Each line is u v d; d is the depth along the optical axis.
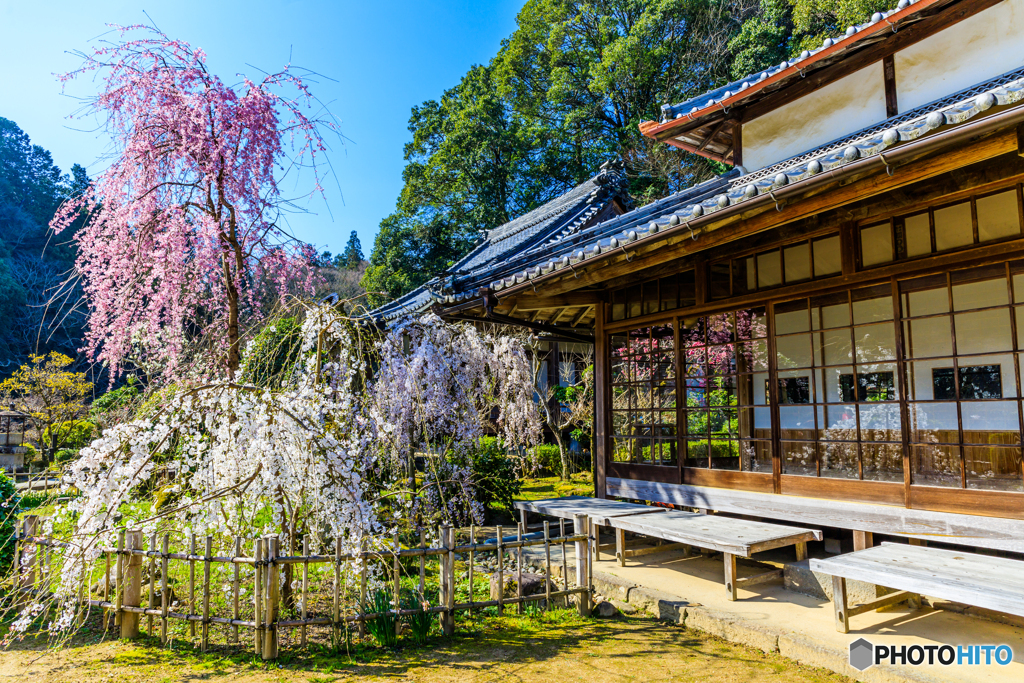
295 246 6.26
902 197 3.59
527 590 4.07
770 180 3.18
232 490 3.40
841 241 3.95
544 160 25.06
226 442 3.48
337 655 3.01
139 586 3.32
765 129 6.01
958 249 3.33
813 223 4.12
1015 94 2.24
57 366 13.96
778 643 3.04
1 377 27.59
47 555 3.38
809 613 3.42
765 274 4.57
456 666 2.86
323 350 4.83
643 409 5.45
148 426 3.37
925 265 3.48
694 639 3.29
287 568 3.68
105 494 3.13
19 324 29.05
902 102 4.85
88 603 3.32
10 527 3.88
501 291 5.23
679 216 3.69
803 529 3.91
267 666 2.87
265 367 4.85
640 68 20.89
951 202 3.45
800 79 5.60
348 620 3.15
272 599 2.99
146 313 5.33
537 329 6.29
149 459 3.35
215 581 4.16
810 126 5.58
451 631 3.33
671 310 5.16
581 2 23.34
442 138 28.39
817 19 16.67
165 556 3.20
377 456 4.87
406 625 3.38
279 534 3.78
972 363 3.72
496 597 4.00
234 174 5.48
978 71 4.39
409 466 5.55
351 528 3.28
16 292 29.30
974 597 2.49
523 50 24.73
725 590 3.92
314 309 4.67
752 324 4.57
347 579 3.64
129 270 5.17
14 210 35.69
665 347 5.28
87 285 5.28
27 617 3.12
